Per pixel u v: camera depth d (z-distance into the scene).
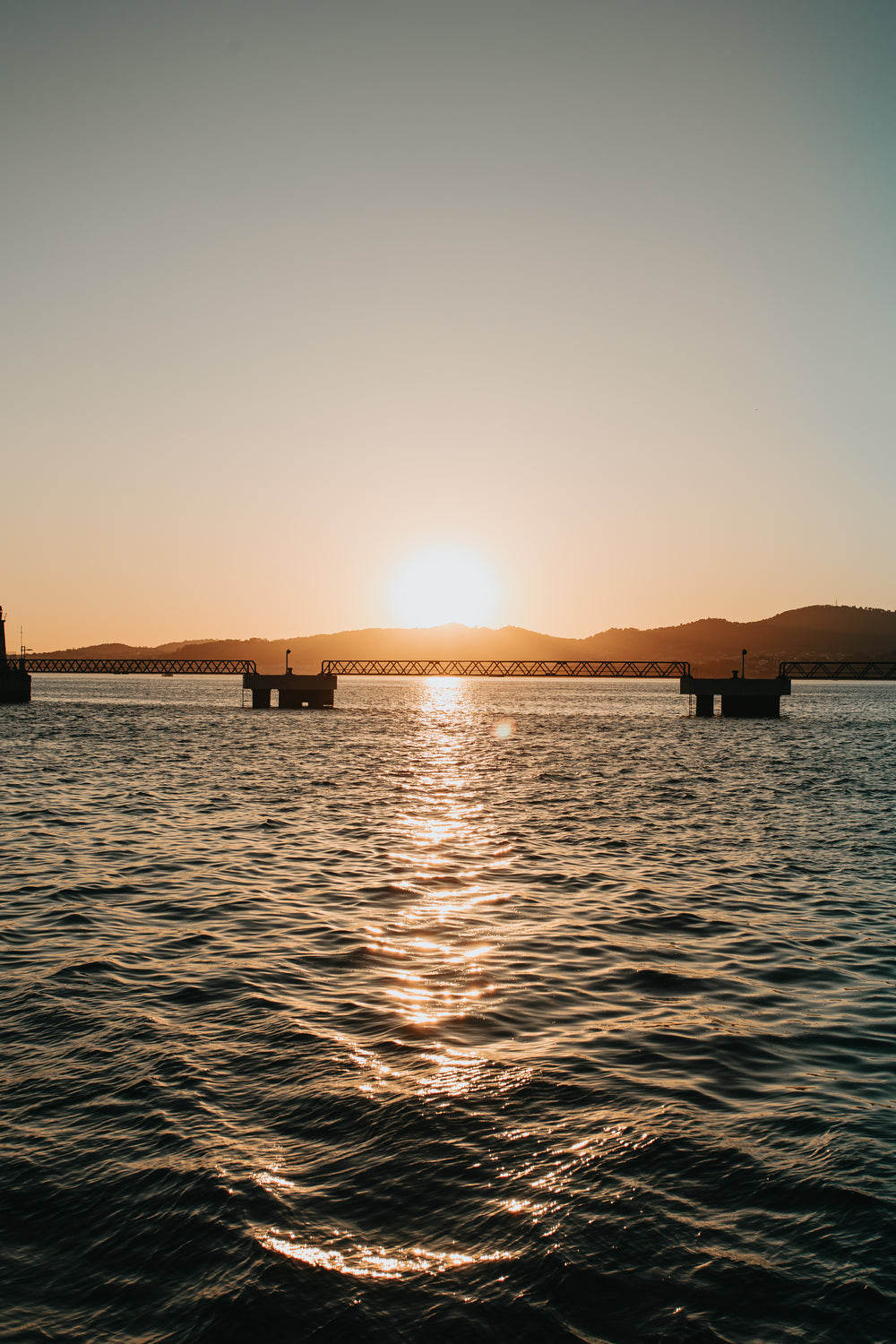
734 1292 7.29
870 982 14.83
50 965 15.19
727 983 14.73
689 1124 9.91
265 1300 7.16
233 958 15.74
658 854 25.91
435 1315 7.03
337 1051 11.80
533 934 17.47
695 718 113.19
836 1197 8.51
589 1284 7.38
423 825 30.69
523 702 183.00
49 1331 6.84
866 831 29.95
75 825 29.06
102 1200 8.39
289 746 65.94
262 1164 9.02
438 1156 9.21
